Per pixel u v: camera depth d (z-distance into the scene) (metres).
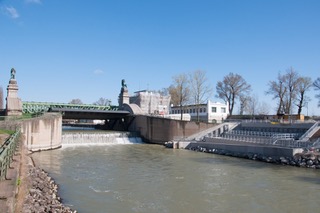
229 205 21.78
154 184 27.66
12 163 17.95
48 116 52.72
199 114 96.62
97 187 26.17
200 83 89.38
